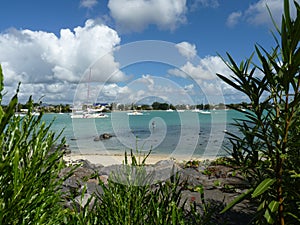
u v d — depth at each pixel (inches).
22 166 48.0
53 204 51.9
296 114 69.8
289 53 60.7
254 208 140.8
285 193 74.1
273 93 70.7
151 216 70.5
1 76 40.3
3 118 35.3
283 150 68.0
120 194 74.2
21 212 44.5
